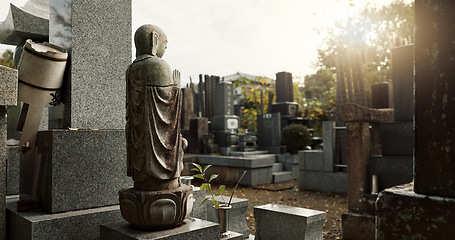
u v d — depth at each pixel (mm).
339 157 8898
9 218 3717
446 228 1030
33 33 4848
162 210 2881
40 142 3816
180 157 3232
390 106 8039
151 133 2988
